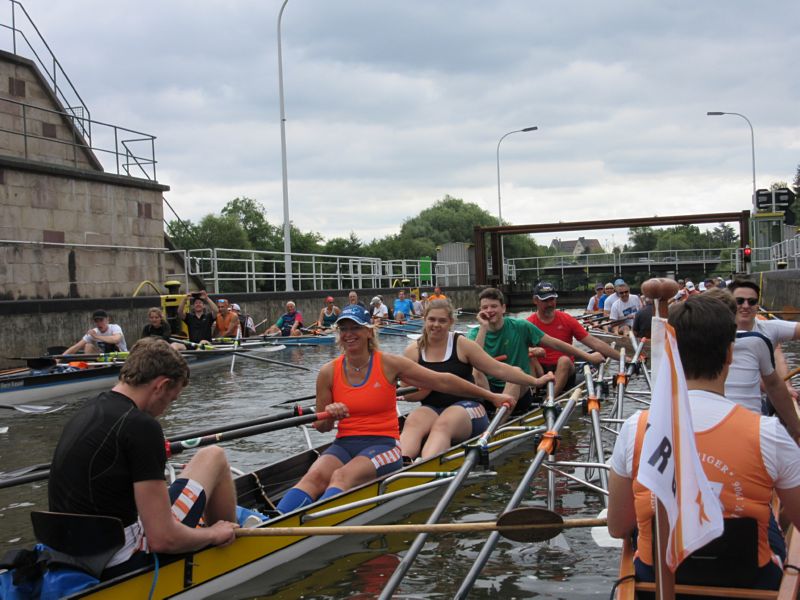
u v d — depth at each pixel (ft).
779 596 10.37
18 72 72.38
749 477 10.52
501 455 28.78
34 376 45.50
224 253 177.58
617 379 32.68
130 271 75.41
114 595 13.42
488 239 345.31
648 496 10.97
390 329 92.89
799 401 22.49
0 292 60.54
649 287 13.17
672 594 9.70
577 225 134.62
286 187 95.76
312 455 24.14
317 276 104.58
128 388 13.28
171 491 14.85
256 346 65.00
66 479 13.04
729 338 10.75
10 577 13.26
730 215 125.18
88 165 80.43
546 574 17.42
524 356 30.37
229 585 16.34
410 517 21.35
